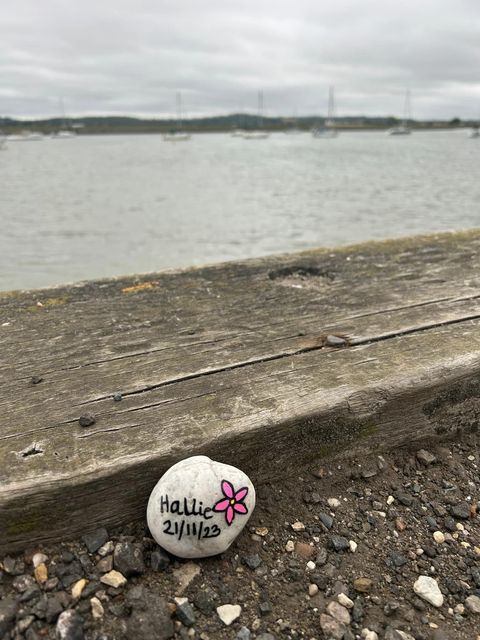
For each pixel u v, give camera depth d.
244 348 0.40
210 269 0.58
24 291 0.51
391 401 0.36
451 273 0.56
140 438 0.30
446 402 0.39
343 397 0.34
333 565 0.30
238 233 2.65
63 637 0.25
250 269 0.58
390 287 0.52
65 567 0.28
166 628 0.25
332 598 0.28
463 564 0.31
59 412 0.32
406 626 0.27
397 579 0.30
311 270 0.58
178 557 0.29
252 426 0.31
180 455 0.30
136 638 0.25
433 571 0.30
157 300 0.49
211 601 0.27
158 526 0.28
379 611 0.28
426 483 0.36
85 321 0.44
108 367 0.37
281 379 0.36
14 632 0.25
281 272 0.58
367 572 0.30
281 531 0.32
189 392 0.34
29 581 0.27
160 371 0.36
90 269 1.95
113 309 0.47
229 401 0.33
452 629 0.27
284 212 3.33
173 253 2.21
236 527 0.29
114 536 0.29
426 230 2.66
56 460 0.28
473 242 0.68
